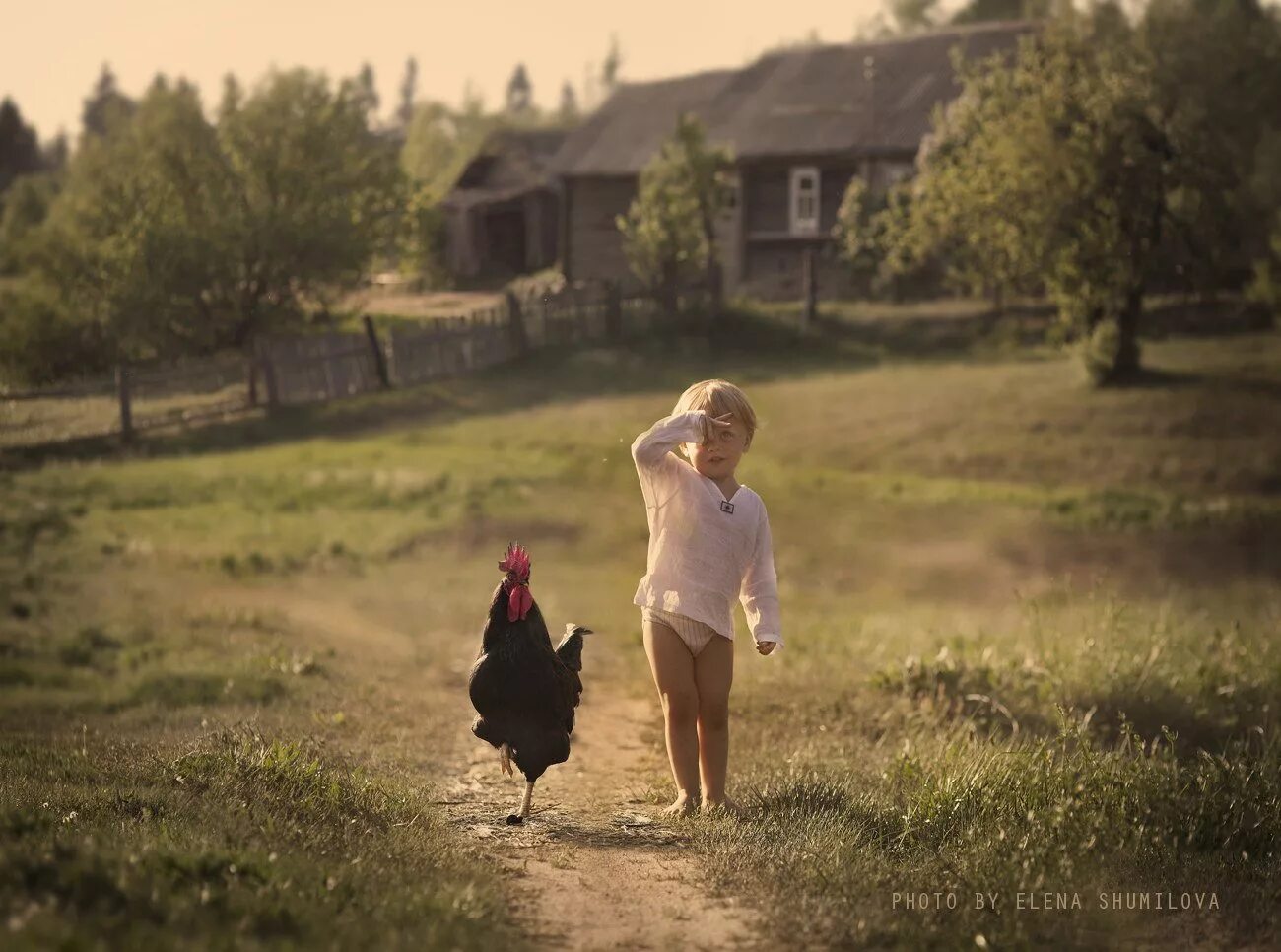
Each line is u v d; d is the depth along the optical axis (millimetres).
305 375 36594
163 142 42656
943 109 55375
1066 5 37656
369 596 18625
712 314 48656
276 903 4375
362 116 44281
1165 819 6621
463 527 24344
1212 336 41312
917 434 33469
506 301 43344
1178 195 36531
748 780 7895
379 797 6531
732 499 6879
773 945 4863
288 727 8781
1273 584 21984
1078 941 4969
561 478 28656
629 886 5566
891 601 20750
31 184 86500
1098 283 36719
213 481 27328
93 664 12766
